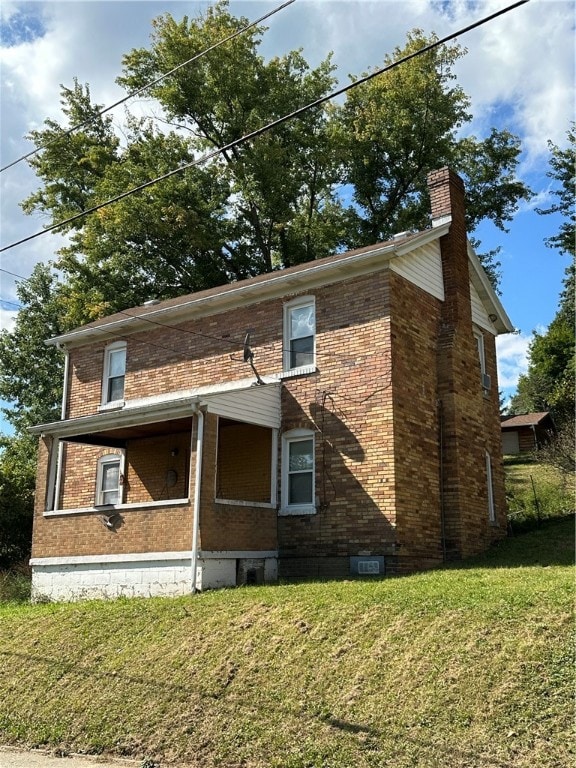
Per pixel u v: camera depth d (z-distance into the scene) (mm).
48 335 34938
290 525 15039
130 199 29391
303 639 9500
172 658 10055
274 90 32969
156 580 13617
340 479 14633
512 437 37656
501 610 8828
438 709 7344
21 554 21516
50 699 9969
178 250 31547
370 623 9398
